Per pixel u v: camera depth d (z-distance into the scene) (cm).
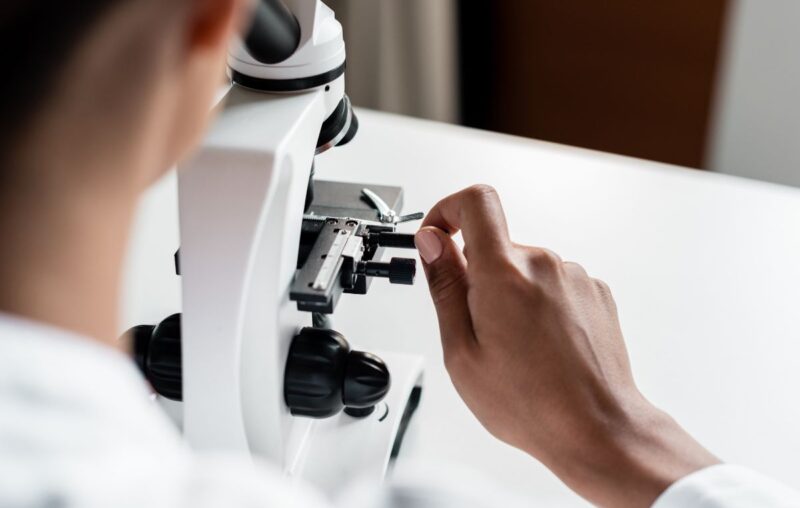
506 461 83
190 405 72
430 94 197
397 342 92
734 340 92
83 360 40
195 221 68
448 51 204
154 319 92
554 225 103
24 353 39
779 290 96
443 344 74
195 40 46
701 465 68
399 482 55
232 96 72
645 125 211
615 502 69
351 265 74
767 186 108
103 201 44
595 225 103
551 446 71
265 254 70
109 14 41
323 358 73
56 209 42
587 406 70
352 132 79
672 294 96
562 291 72
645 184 108
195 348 70
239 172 67
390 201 85
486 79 221
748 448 84
